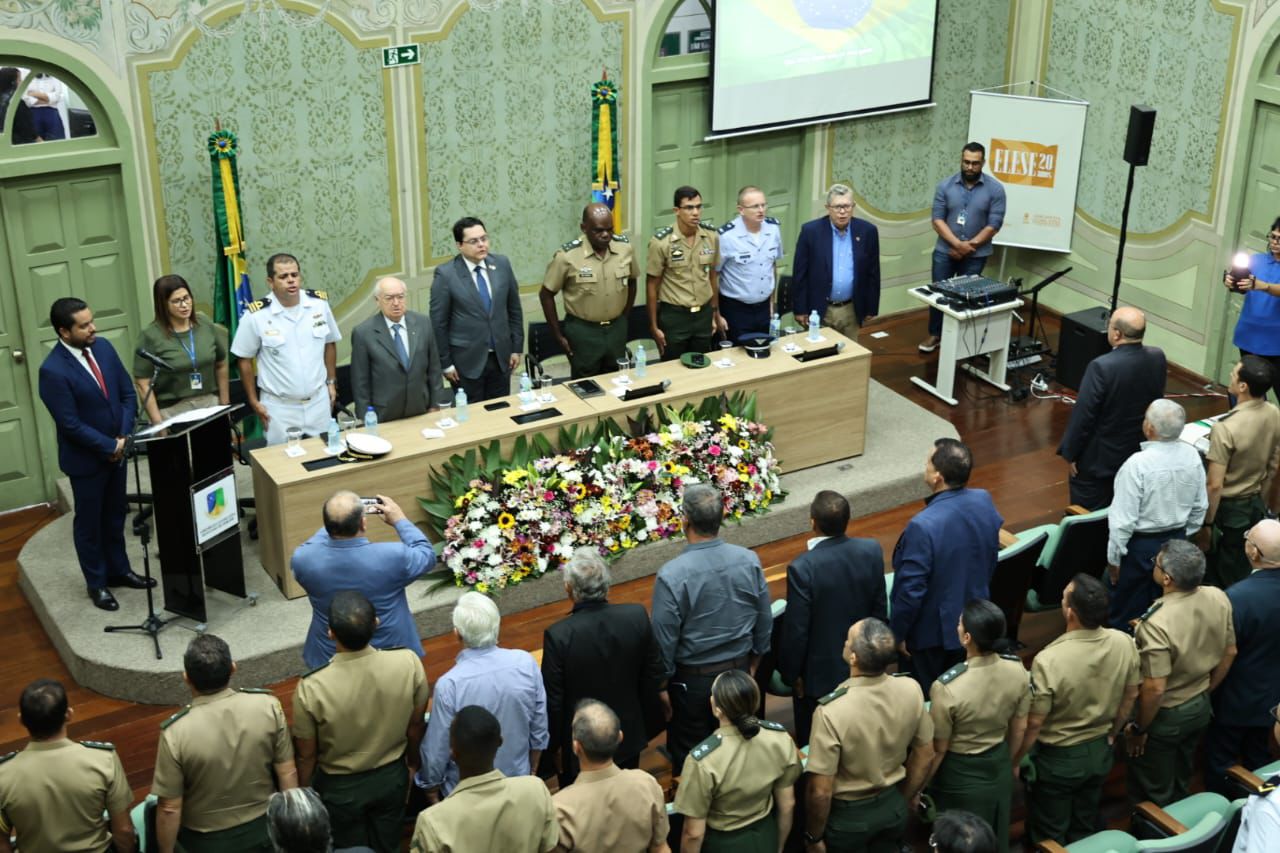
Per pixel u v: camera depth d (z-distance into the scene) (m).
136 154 7.27
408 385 6.58
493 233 8.62
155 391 6.66
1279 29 8.08
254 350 6.54
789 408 7.30
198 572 5.89
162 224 7.49
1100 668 4.33
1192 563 4.56
